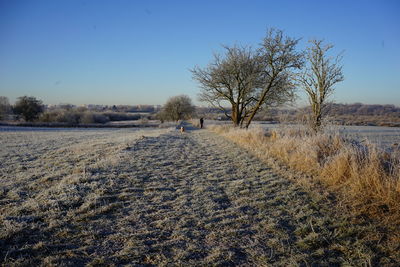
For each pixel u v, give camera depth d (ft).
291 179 20.17
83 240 10.87
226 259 9.55
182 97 245.24
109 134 84.43
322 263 9.27
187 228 11.97
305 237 11.07
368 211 13.52
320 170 20.63
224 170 23.84
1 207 14.52
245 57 62.39
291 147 29.96
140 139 49.90
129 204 15.03
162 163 26.94
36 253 9.86
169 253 9.93
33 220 12.58
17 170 25.09
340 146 24.58
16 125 162.81
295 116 41.37
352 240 10.82
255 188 18.26
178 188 18.34
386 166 18.11
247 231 11.73
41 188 18.44
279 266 9.14
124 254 9.78
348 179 17.88
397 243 10.47
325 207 14.37
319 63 35.24
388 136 69.41
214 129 83.82
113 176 20.89
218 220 12.96
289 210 14.08
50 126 170.60
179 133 75.20
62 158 30.94
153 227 12.10
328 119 33.60
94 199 15.39
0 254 9.70
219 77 65.16
